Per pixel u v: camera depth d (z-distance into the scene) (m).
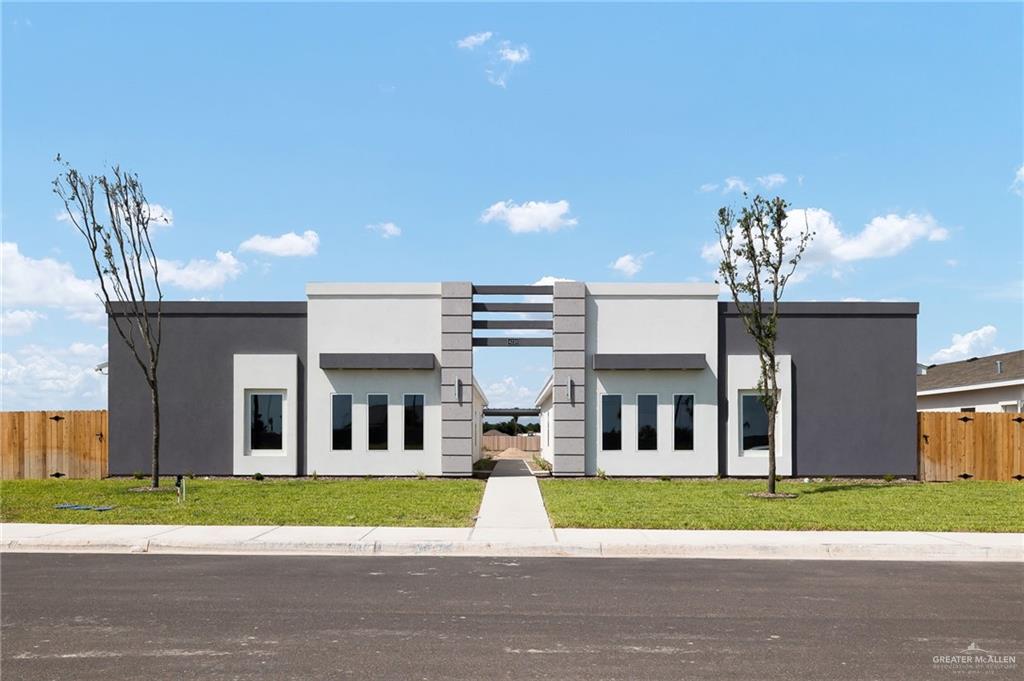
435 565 11.84
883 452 24.56
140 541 13.27
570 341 24.66
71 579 10.73
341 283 24.67
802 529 14.55
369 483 22.58
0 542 13.26
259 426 24.72
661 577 10.98
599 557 12.59
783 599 9.66
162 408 24.56
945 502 18.33
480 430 38.94
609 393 24.72
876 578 10.98
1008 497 19.36
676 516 15.91
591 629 8.25
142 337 24.70
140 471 24.48
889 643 7.79
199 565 11.80
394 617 8.72
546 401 35.16
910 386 24.72
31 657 7.25
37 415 25.12
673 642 7.79
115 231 20.73
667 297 24.83
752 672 6.88
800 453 24.56
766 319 24.62
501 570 11.45
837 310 24.81
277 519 15.50
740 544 12.96
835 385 24.69
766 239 20.61
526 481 23.28
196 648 7.53
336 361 24.20
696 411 24.59
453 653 7.40
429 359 24.33
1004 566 11.95
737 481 23.77
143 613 8.88
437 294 24.78
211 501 18.06
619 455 24.53
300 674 6.78
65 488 20.70
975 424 24.89
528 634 8.05
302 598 9.62
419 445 24.53
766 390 20.27
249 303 24.81
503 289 24.91
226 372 24.67
